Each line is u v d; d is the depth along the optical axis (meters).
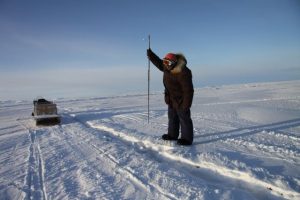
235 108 10.27
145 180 3.72
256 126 6.63
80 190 3.54
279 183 3.26
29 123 9.47
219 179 3.77
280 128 6.34
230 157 4.24
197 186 3.45
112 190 3.49
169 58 4.69
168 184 3.55
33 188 3.70
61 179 3.95
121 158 4.70
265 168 3.73
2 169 4.52
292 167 3.76
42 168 4.46
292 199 3.06
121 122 8.34
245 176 3.56
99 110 12.33
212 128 6.54
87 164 4.53
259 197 3.22
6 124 9.69
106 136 6.67
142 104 15.07
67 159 4.87
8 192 3.63
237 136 5.66
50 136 6.99
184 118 4.96
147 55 5.35
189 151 4.65
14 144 6.30
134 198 3.25
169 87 4.96
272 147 4.71
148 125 7.44
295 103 11.09
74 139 6.44
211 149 4.75
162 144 5.14
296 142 5.11
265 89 22.09
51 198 3.37
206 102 13.71
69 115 11.05
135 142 5.80
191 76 4.76
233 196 3.15
